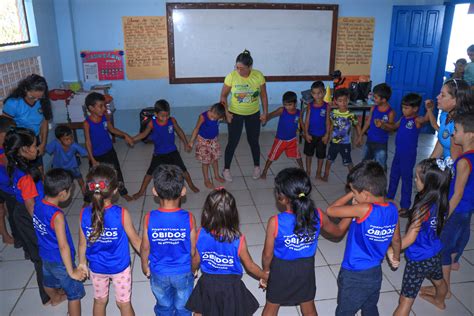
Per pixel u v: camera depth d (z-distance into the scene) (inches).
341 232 84.4
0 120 105.7
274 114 171.5
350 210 77.5
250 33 240.7
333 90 227.6
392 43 253.8
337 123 169.3
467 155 85.6
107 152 146.9
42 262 91.7
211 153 167.2
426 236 84.7
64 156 142.0
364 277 77.5
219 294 76.8
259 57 246.2
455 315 97.7
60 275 85.8
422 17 239.6
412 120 135.3
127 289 85.9
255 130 178.1
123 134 149.4
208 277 77.6
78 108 201.9
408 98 134.1
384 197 79.4
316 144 177.9
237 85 169.5
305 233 75.7
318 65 253.9
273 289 79.8
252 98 172.1
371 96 221.5
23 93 129.3
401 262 118.3
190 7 229.9
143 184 160.2
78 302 89.8
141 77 239.9
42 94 129.1
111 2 224.5
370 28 252.8
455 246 101.8
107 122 146.9
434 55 241.0
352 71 260.2
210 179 183.5
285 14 240.2
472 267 116.5
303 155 218.4
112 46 231.8
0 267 117.0
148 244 79.4
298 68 252.4
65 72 225.6
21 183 89.7
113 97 241.0
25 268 116.5
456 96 95.7
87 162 206.8
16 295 105.0
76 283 87.9
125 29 229.8
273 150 177.6
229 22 236.5
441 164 81.4
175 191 77.7
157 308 83.7
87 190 79.4
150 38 233.6
